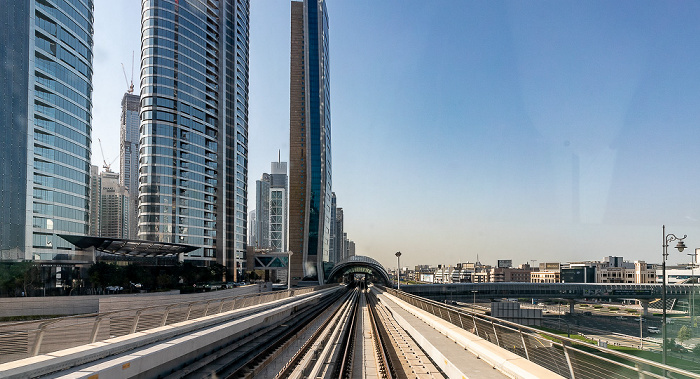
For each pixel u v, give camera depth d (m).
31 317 37.19
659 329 60.97
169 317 14.20
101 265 51.62
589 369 7.73
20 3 56.81
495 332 12.64
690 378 5.64
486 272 198.88
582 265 94.69
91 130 71.69
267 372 14.91
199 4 118.88
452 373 11.19
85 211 68.69
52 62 61.91
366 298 82.25
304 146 185.50
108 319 11.35
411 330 20.98
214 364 14.20
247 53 147.12
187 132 111.06
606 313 91.81
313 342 22.03
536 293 90.81
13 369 7.21
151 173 103.44
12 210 54.50
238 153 133.62
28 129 57.44
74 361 8.54
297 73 191.62
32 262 51.97
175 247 57.41
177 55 110.56
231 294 62.34
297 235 176.75
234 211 127.19
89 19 71.19
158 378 10.95
